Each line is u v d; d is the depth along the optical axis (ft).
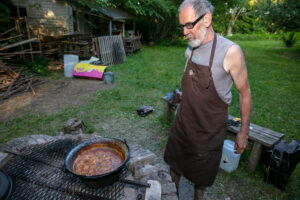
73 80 22.61
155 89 20.93
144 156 6.16
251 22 107.86
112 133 12.80
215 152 5.21
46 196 4.36
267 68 34.37
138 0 43.21
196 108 4.91
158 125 13.93
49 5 34.63
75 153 4.93
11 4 33.45
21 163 5.28
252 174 9.61
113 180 4.42
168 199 4.90
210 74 4.51
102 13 40.04
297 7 47.24
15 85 19.16
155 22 58.65
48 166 5.21
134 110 15.96
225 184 9.09
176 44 60.49
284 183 8.60
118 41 31.30
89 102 17.07
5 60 23.59
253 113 16.38
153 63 33.14
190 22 4.27
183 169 5.78
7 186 4.27
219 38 4.49
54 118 14.19
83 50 28.14
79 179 4.23
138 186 5.00
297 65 37.45
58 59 29.43
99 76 22.39
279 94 21.40
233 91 21.48
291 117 16.03
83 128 12.34
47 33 36.01
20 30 27.14
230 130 9.64
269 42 84.07
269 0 53.42
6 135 12.04
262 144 8.93
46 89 19.65
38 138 6.88
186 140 5.42
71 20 36.88
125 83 22.24
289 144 8.82
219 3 50.72
